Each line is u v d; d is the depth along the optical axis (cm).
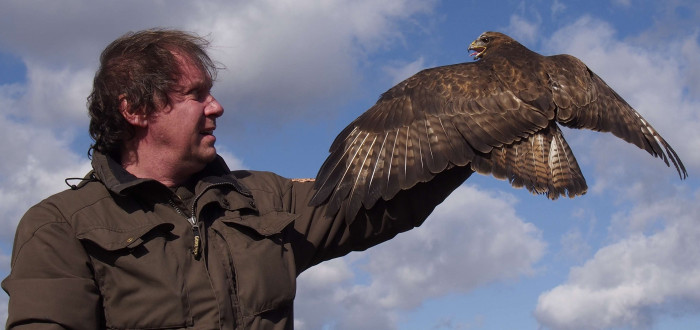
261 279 290
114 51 315
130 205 291
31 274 268
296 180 358
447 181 370
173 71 306
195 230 292
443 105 378
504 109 380
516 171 375
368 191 347
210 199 298
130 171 318
